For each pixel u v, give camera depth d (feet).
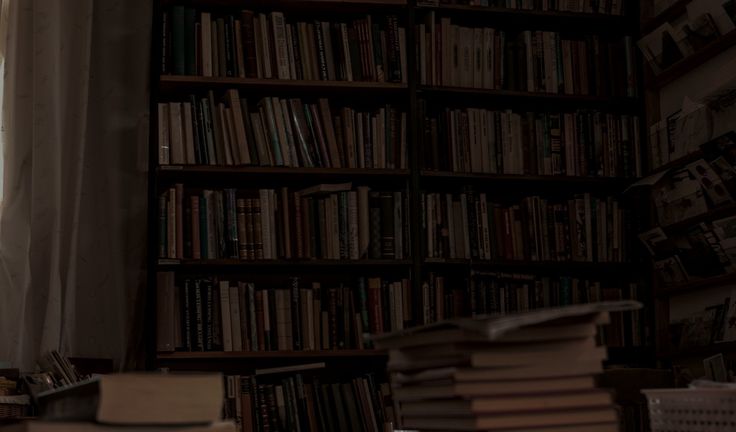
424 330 4.49
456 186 14.97
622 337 14.57
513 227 14.53
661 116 14.98
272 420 13.44
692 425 5.34
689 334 13.88
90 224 14.19
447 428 4.42
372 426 13.65
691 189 13.62
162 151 13.62
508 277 14.39
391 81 14.32
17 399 11.18
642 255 14.87
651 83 15.02
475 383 4.18
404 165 14.30
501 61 14.76
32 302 13.62
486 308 14.17
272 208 13.84
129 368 13.99
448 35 14.60
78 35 14.34
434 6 14.60
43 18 14.12
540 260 14.48
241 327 13.53
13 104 14.12
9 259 13.83
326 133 14.15
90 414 3.71
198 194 14.53
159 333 13.28
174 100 14.40
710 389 5.24
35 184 13.78
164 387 3.64
